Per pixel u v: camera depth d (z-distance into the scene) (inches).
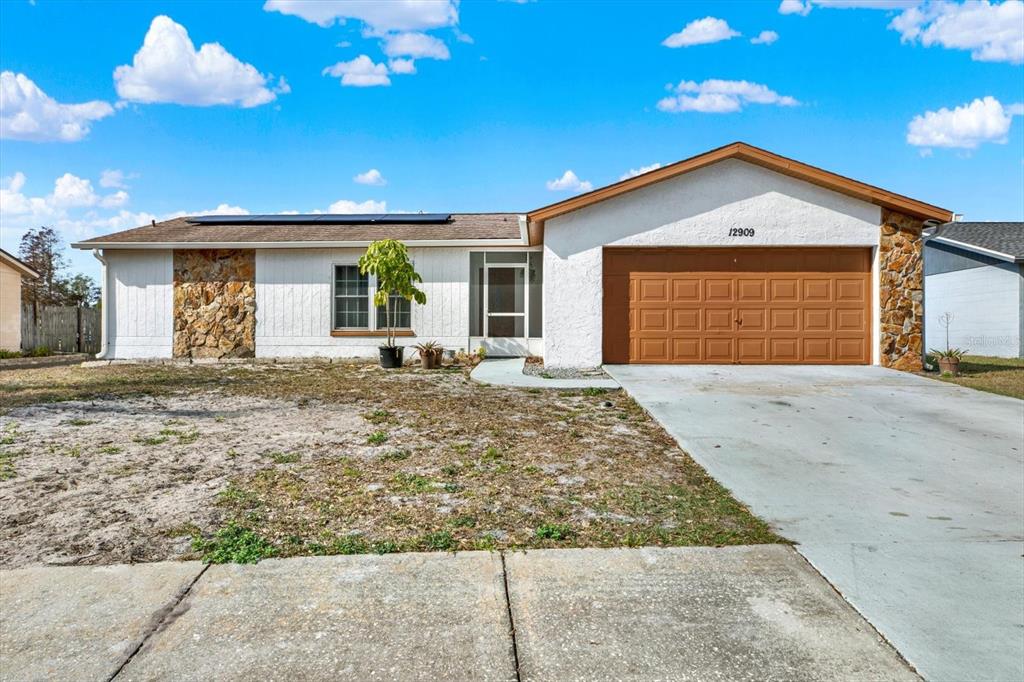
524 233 513.7
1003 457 232.1
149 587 125.3
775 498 185.5
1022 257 688.4
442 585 127.1
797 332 471.5
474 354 582.2
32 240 1378.0
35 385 410.9
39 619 113.3
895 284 462.0
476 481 196.7
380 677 97.7
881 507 178.5
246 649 104.9
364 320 589.6
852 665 101.4
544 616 115.9
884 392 354.3
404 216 700.0
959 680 97.5
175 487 187.2
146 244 577.6
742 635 110.2
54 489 184.4
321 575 131.0
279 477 198.2
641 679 97.7
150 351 596.7
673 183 465.1
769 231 463.2
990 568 138.3
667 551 144.6
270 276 590.9
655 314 474.6
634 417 299.6
